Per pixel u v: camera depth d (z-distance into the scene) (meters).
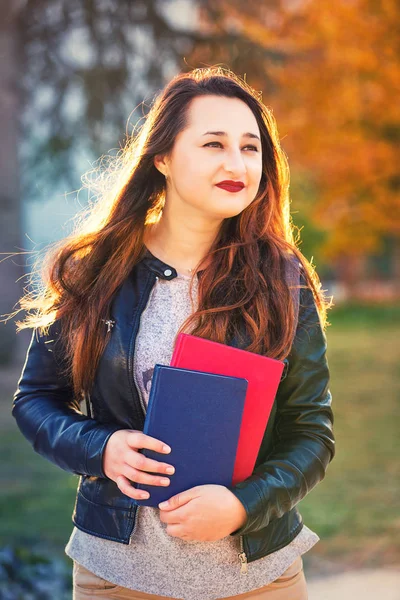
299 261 1.96
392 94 12.44
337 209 15.00
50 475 6.95
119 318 1.89
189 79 1.90
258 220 1.96
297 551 1.92
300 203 17.59
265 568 1.84
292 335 1.84
